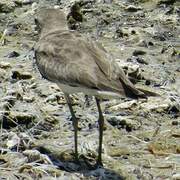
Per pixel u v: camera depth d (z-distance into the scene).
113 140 12.52
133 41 17.81
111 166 11.55
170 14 19.50
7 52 16.73
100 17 19.19
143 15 19.39
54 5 19.64
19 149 12.02
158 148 12.22
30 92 14.25
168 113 13.68
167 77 15.51
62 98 14.05
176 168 11.52
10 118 12.88
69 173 11.20
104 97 10.60
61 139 12.48
